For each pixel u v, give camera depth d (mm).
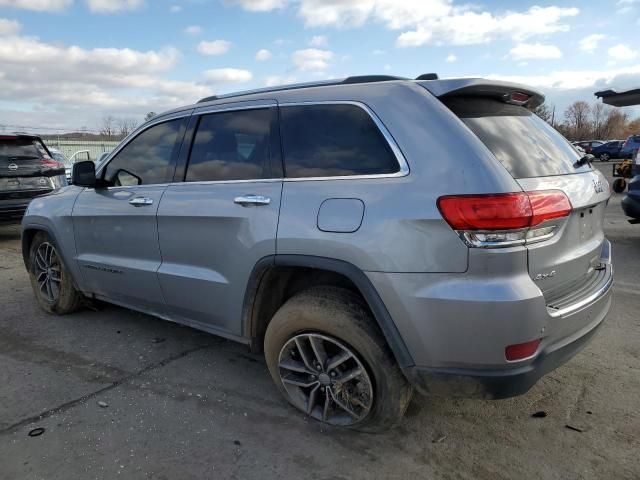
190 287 3332
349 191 2545
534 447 2670
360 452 2656
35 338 4238
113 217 3836
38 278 4859
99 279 4137
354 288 2750
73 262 4348
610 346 3848
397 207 2359
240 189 3020
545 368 2365
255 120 3105
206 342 4117
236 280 3023
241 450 2678
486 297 2172
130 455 2641
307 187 2717
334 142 2719
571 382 3326
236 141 3188
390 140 2504
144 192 3635
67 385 3408
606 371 3461
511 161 2387
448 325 2262
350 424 2762
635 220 6980
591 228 2805
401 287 2338
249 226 2893
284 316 2805
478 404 3094
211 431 2848
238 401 3174
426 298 2281
